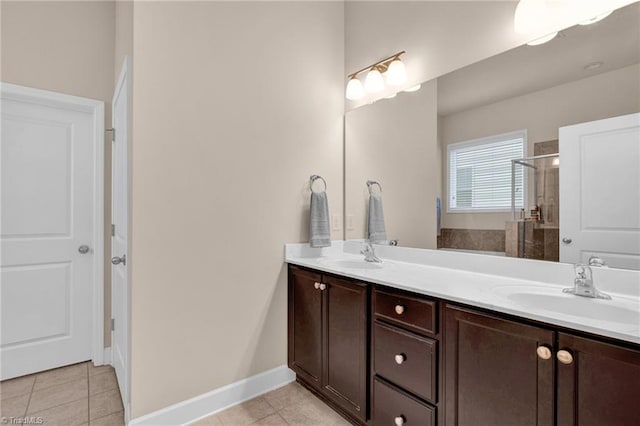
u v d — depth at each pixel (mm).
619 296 1252
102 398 1955
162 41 1688
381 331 1541
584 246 1375
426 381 1340
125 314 1762
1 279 2127
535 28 1539
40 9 2180
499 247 1649
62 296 2338
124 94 1854
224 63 1912
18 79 2094
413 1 2074
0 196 2123
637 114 1264
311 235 2195
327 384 1854
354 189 2447
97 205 2422
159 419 1659
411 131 2074
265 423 1750
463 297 1225
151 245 1642
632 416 849
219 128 1884
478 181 1746
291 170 2215
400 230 2139
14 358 2166
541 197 1511
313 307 1958
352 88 2352
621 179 1290
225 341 1898
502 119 1654
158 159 1665
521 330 1057
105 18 2443
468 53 1794
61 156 2334
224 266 1896
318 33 2396
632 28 1286
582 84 1399
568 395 961
